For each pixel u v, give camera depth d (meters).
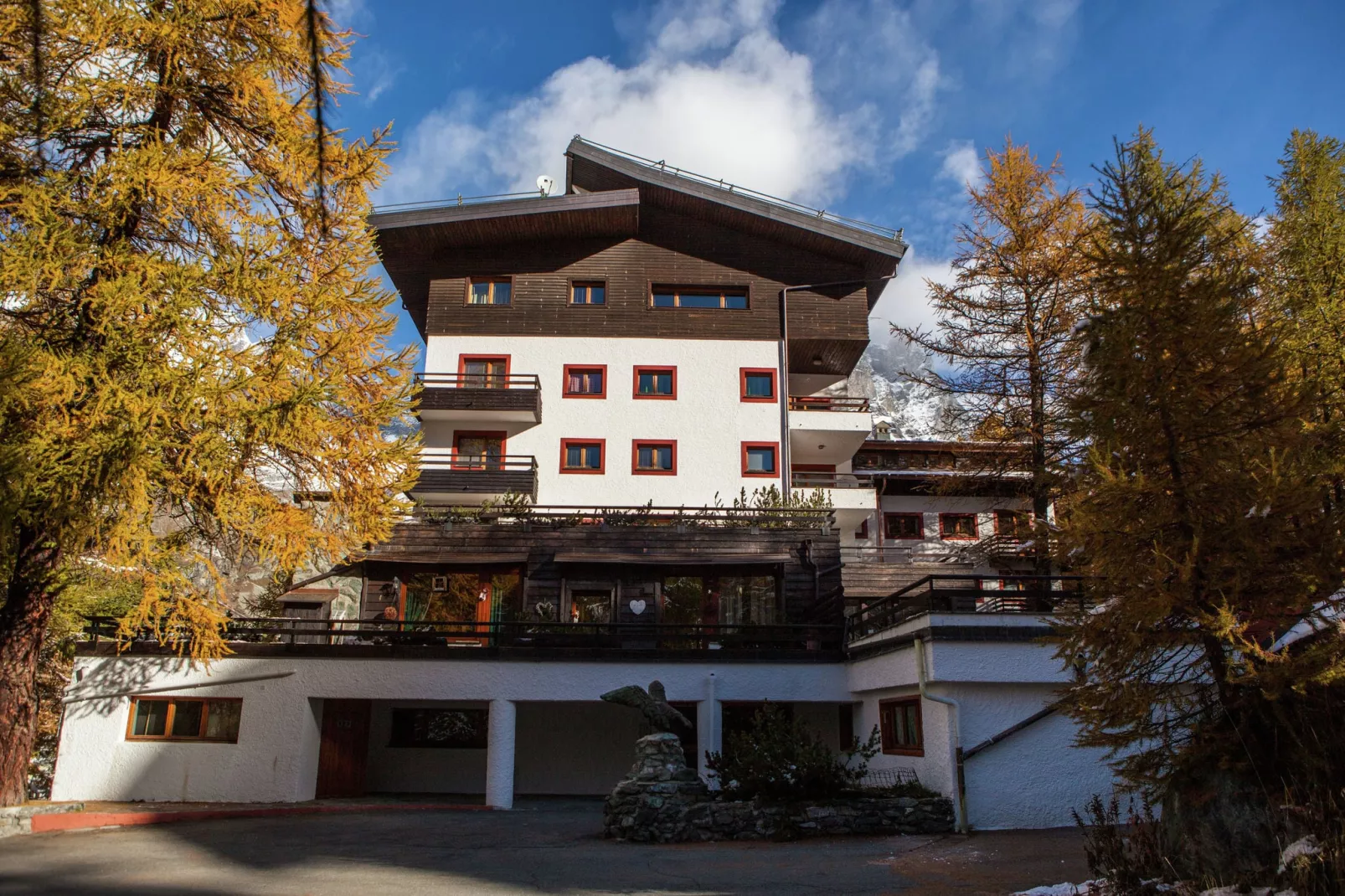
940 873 9.13
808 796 12.58
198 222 13.09
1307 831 5.65
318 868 9.57
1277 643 7.16
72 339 11.87
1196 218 7.20
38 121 3.66
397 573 21.95
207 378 11.83
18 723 12.50
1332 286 13.66
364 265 13.95
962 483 22.12
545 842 11.74
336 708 17.69
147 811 13.43
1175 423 6.73
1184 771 6.67
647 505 25.80
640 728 20.30
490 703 16.81
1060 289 20.39
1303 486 6.13
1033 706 12.96
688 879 9.01
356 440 13.91
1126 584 6.64
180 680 16.53
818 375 34.06
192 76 13.12
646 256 30.81
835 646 18.36
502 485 26.97
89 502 11.17
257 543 13.34
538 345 29.75
